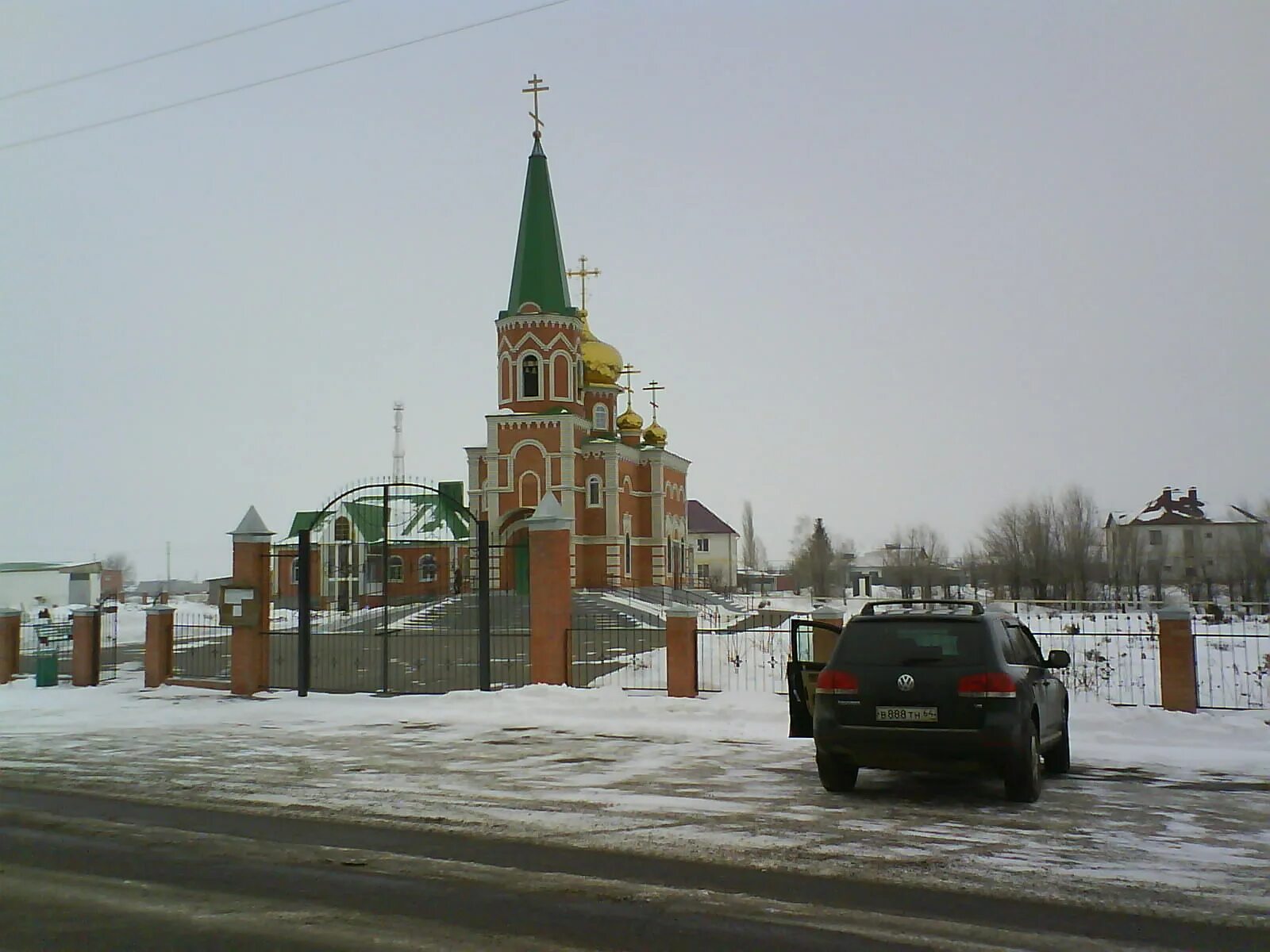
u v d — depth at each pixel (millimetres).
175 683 20250
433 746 13281
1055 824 8664
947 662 9594
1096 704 14695
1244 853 7703
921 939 5777
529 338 48438
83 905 6523
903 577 69375
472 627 34312
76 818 9172
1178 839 8156
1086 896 6582
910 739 9469
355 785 10602
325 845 8055
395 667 25203
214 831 8609
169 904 6535
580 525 48906
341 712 16688
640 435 57156
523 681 22250
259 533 19422
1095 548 59438
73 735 14617
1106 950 5621
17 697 19219
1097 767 11703
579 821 8820
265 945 5758
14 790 10562
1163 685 14930
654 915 6230
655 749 12875
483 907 6410
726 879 6996
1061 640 25625
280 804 9711
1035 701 9984
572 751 12727
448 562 45344
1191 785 10586
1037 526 56969
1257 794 10086
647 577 53906
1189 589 60594
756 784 10547
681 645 16938
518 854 7707
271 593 20328
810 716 11922
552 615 18297
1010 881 6926
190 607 55500
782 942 5738
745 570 96938
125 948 5730
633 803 9586
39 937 5922
